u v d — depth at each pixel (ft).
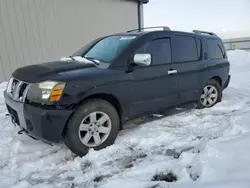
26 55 24.11
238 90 21.03
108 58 11.59
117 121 10.86
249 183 6.89
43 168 9.27
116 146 10.73
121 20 36.65
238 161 8.16
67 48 28.25
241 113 14.34
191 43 14.51
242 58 39.14
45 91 9.12
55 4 26.30
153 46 12.33
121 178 8.43
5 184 8.23
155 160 9.62
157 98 12.42
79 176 8.75
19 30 23.31
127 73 10.98
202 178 7.72
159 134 11.86
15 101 9.88
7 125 13.56
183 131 12.25
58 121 9.14
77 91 9.37
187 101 14.39
